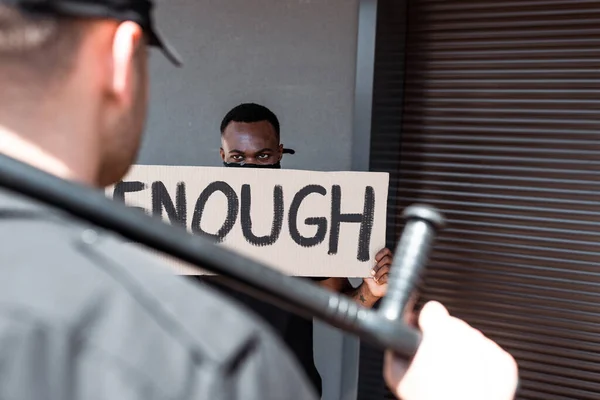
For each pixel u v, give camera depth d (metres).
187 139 3.47
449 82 3.39
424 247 0.79
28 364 0.45
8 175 0.54
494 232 3.37
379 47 3.10
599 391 3.25
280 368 0.54
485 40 3.29
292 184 2.28
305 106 3.28
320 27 3.21
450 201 3.45
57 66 0.61
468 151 3.39
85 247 0.54
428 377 0.67
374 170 3.19
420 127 3.47
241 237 2.27
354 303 0.70
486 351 0.69
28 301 0.47
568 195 3.22
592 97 3.14
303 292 0.67
